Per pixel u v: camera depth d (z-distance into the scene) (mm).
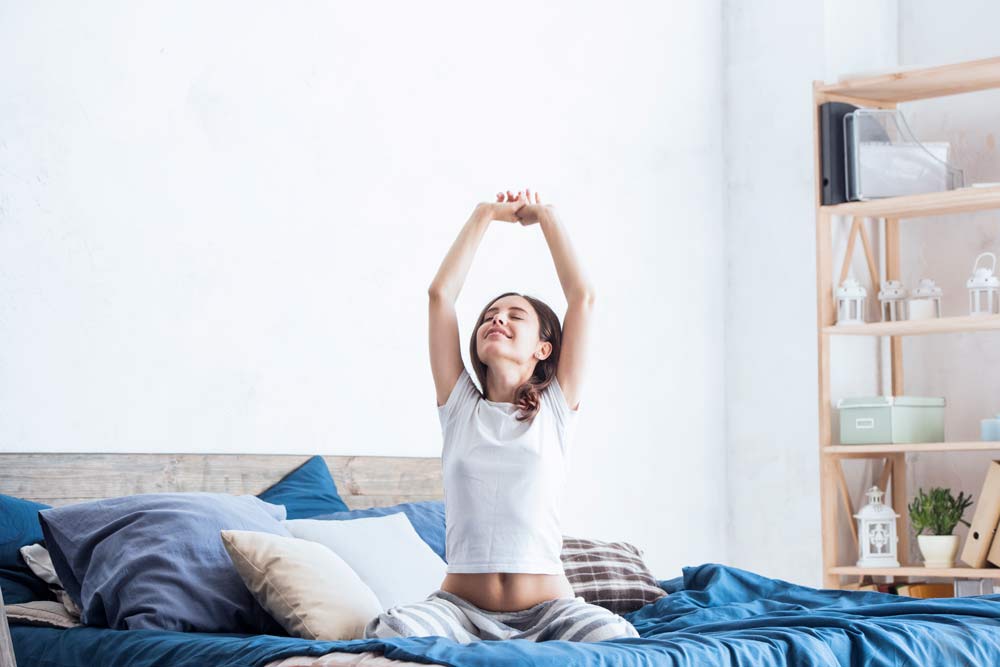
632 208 4332
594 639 1803
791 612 2387
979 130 4484
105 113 2916
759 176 4633
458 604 1890
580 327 2053
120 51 2953
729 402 4645
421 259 3617
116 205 2922
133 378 2928
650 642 1768
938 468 4469
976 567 3975
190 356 3047
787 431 4477
